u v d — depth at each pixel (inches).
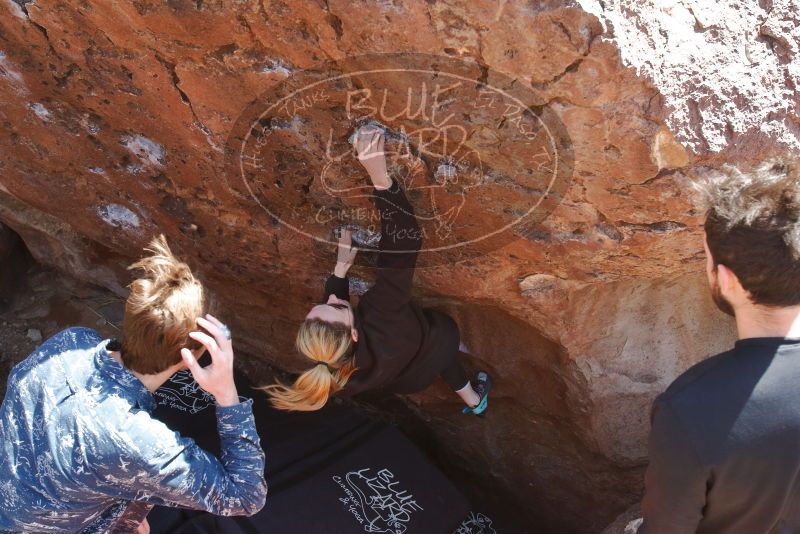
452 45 65.8
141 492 62.5
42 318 144.5
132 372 63.9
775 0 72.1
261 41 70.9
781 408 51.9
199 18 70.1
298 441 118.3
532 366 122.6
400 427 148.1
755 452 52.2
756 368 53.2
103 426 59.9
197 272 122.1
